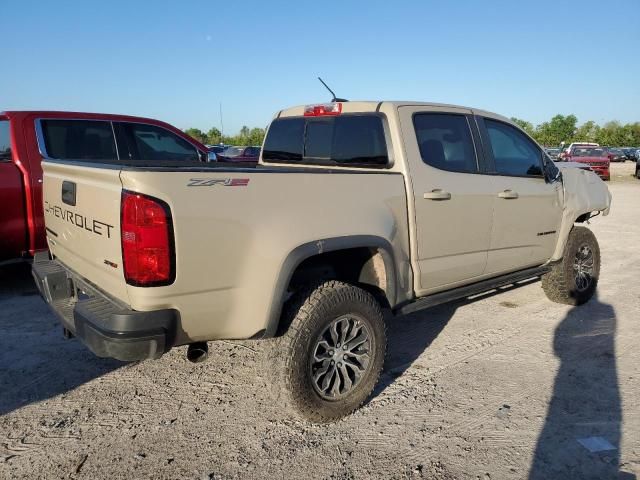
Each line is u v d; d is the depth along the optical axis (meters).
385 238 3.50
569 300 5.56
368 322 3.40
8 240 5.70
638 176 28.55
